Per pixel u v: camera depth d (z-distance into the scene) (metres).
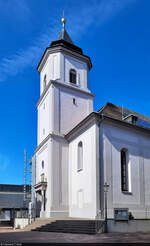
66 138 26.84
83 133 23.97
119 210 16.50
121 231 16.12
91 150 22.03
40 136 30.72
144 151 25.61
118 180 22.19
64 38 32.41
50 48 30.03
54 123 26.84
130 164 23.73
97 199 20.20
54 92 27.92
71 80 30.25
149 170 25.50
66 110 28.20
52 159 25.25
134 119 25.97
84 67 31.64
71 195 24.58
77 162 24.33
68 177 25.69
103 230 15.48
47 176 25.67
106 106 29.33
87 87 31.23
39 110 32.25
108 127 22.95
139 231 16.78
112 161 22.25
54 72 29.61
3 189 58.53
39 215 27.41
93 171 21.16
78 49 32.22
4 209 52.94
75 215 23.20
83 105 29.81
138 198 23.33
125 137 24.16
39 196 28.23
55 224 18.77
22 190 60.47
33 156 33.34
